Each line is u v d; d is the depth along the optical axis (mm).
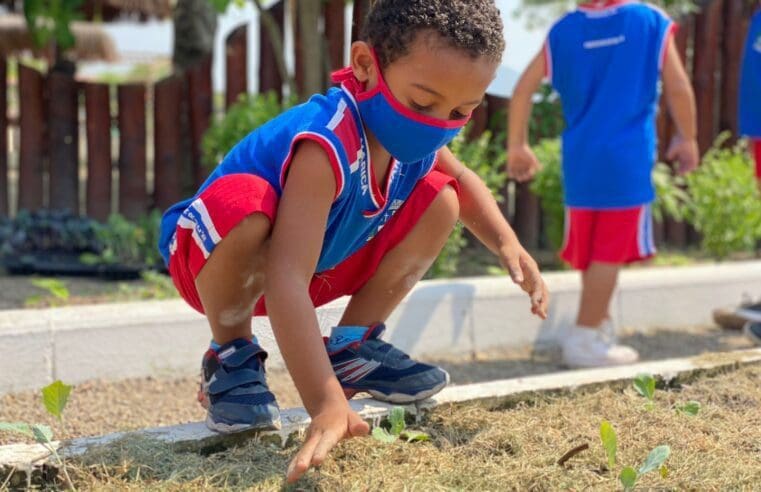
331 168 1987
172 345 3613
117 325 3506
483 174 5273
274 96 6141
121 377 3529
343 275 2439
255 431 2264
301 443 2277
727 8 7246
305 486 1983
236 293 2146
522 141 4258
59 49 7270
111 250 5883
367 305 2518
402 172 2271
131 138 6789
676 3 7246
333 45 6516
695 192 6430
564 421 2438
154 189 6848
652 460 1997
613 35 3979
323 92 6320
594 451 2230
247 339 2340
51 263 5852
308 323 1891
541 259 6430
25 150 6727
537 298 2377
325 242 2219
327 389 1845
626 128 3980
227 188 2033
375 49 1979
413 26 1881
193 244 2086
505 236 2426
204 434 2232
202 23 7438
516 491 2031
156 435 2221
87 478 2021
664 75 4051
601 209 3988
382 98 1998
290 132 2066
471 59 1874
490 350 4273
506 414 2498
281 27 6605
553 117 6566
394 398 2463
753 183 6328
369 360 2465
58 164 6773
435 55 1867
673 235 7273
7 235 6219
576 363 4031
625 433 2352
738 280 5070
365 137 2084
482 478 2055
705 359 2996
